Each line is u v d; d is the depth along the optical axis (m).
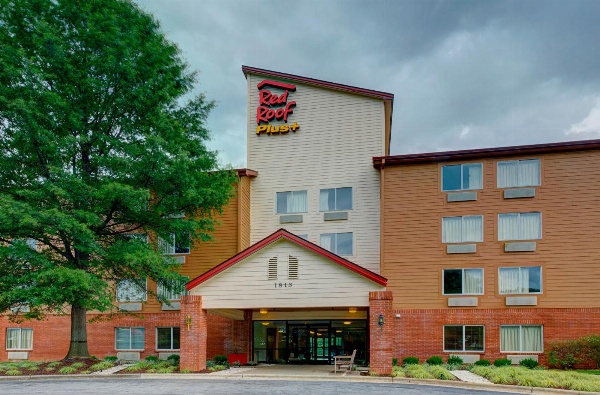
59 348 28.48
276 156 28.92
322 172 28.14
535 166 25.05
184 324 21.11
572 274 23.72
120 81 22.33
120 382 18.20
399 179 26.48
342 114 28.42
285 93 29.39
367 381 18.41
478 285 24.81
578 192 24.20
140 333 28.00
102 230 24.02
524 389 16.38
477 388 16.84
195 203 23.70
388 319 19.53
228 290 21.16
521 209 24.83
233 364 24.34
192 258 27.75
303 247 20.77
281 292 20.67
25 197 21.17
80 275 20.12
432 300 25.09
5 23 22.09
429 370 20.25
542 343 23.66
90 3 22.77
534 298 23.94
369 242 26.86
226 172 25.50
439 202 25.83
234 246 27.39
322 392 15.30
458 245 25.23
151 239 26.02
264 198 28.62
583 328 23.20
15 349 28.95
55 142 20.91
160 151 22.05
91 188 21.12
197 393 15.22
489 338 24.20
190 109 25.86
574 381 16.62
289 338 26.47
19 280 20.48
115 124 23.72
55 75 21.66
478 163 25.75
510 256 24.64
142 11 24.17
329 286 20.33
